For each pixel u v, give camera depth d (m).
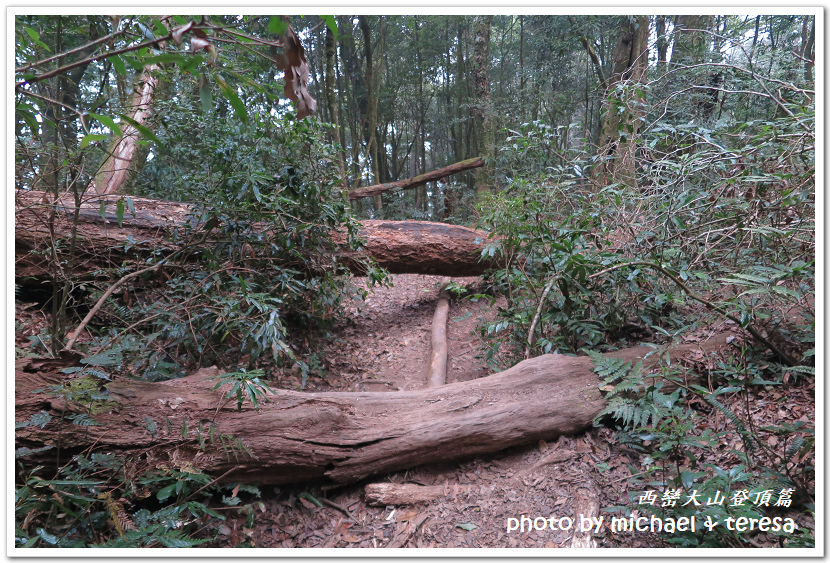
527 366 3.12
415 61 13.88
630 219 3.67
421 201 13.77
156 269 3.46
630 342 3.53
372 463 2.60
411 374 4.15
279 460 2.43
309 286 4.09
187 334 3.32
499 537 2.26
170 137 4.11
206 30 1.07
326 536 2.37
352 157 13.34
